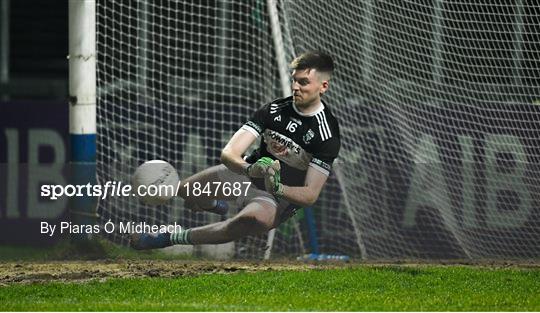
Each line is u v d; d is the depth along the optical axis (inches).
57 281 1056.8
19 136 1441.9
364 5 1413.6
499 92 1396.4
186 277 1067.9
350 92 1397.6
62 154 1437.0
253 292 962.7
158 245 1254.9
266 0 1443.2
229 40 1585.9
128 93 1459.2
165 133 1413.6
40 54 1849.2
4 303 891.4
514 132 1349.7
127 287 985.5
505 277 1085.1
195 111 1423.5
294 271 1111.6
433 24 1414.9
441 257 1332.4
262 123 1161.4
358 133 1375.5
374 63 1405.0
